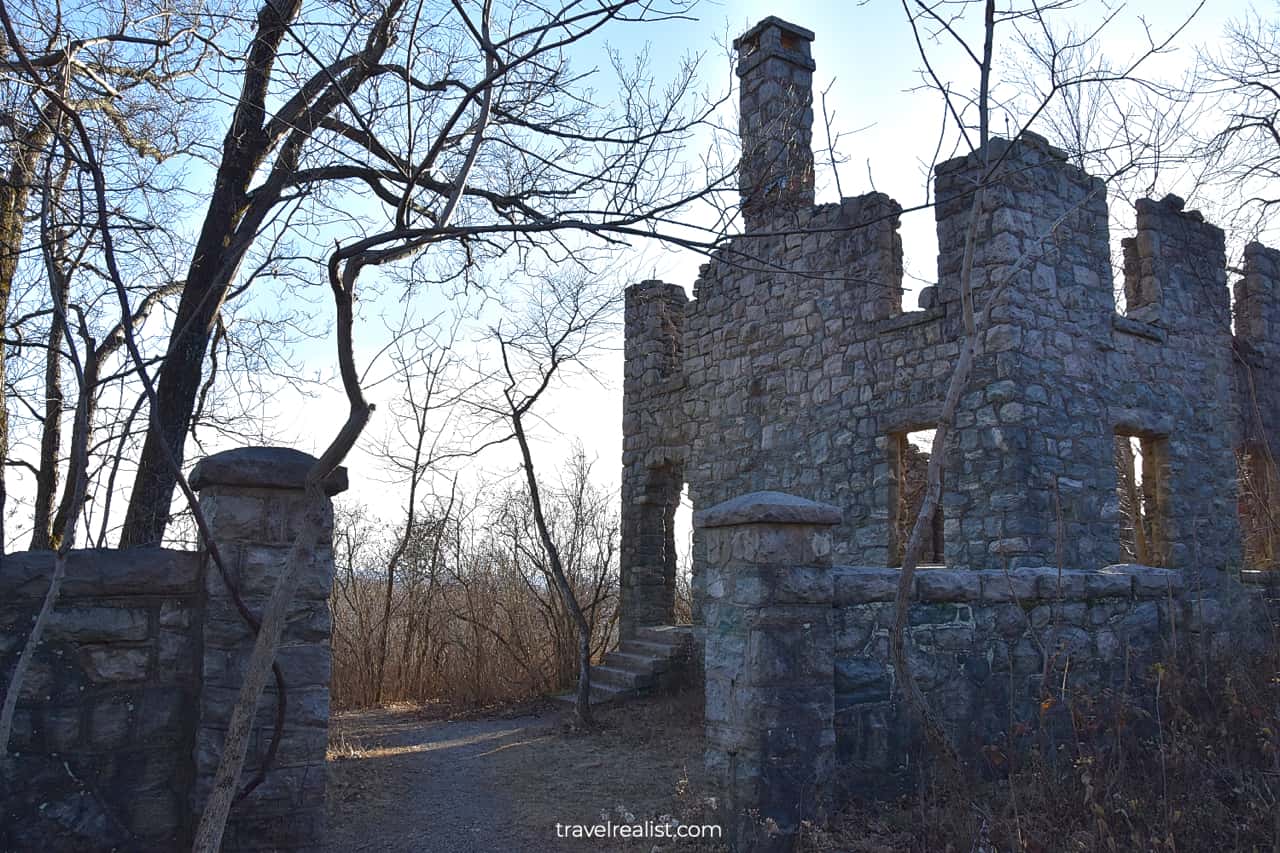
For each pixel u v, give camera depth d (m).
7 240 6.56
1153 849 4.95
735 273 12.62
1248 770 5.97
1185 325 11.09
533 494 11.48
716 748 5.75
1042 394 9.23
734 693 5.61
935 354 9.76
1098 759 5.75
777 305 11.87
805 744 5.44
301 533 3.30
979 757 6.26
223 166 6.80
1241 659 7.83
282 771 4.15
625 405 15.02
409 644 14.49
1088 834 5.04
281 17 4.63
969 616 6.48
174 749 4.18
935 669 6.25
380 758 9.17
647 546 14.38
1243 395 11.66
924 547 14.02
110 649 4.12
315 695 4.24
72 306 4.48
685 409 13.45
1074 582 7.11
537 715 12.09
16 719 3.94
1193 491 10.75
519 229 3.94
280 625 3.24
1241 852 5.11
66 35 5.65
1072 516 9.25
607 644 15.59
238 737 3.15
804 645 5.55
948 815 5.39
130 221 5.86
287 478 4.25
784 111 7.25
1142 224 11.06
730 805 5.54
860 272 10.72
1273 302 12.57
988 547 9.05
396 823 6.83
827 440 10.91
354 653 14.02
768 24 11.38
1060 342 9.52
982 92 4.84
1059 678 6.79
